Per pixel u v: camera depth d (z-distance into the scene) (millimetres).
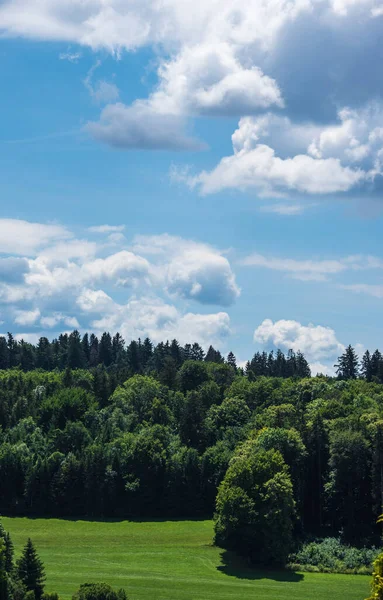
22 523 161875
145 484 172125
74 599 83312
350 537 136875
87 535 150750
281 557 126688
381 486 137750
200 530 155375
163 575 120188
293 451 145375
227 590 111375
